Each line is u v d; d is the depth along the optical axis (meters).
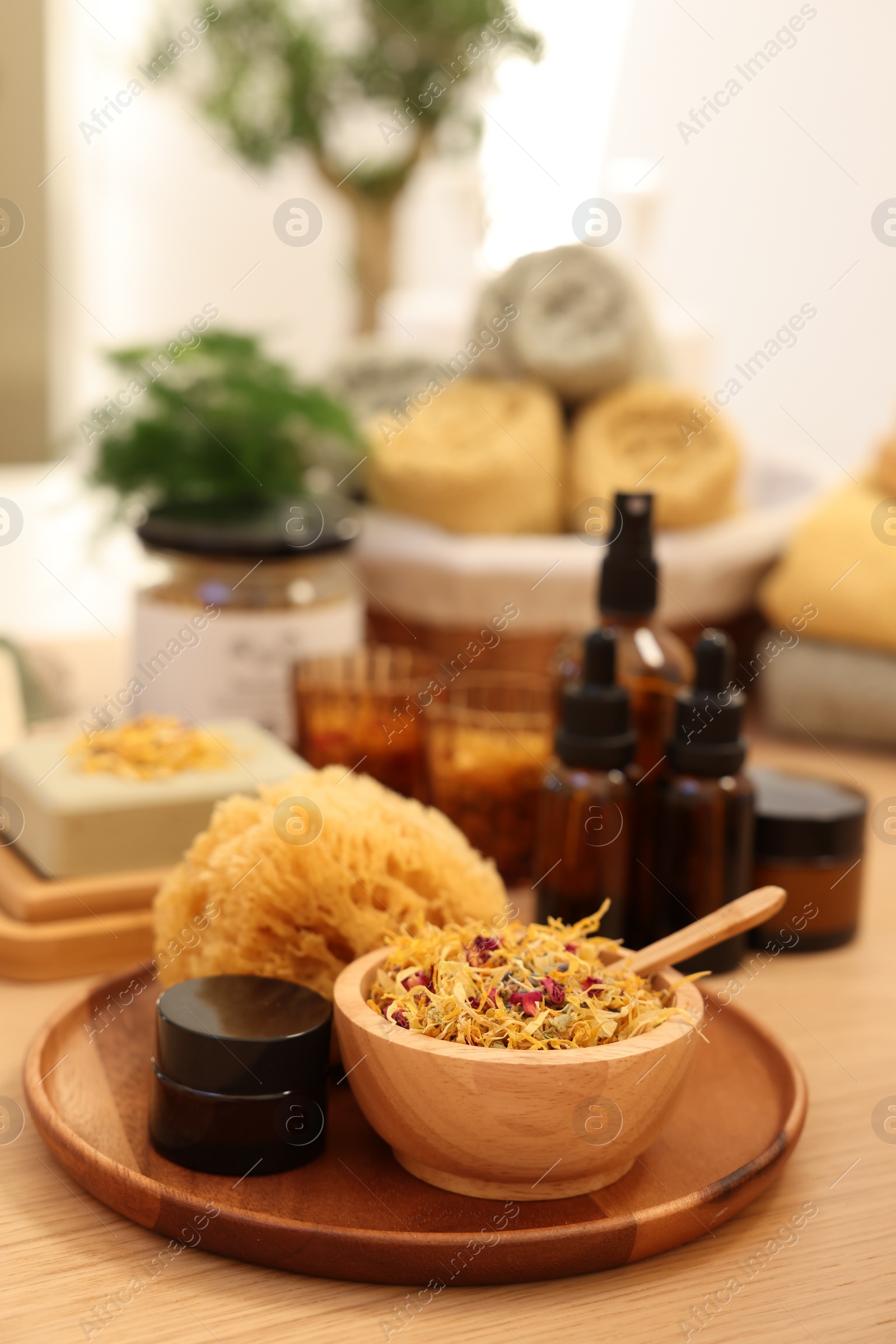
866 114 1.30
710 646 0.80
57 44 2.39
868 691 1.03
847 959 0.84
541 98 1.72
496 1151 0.66
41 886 0.82
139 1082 0.73
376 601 1.06
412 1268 0.66
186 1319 0.65
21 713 0.99
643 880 0.82
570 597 1.02
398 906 0.73
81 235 2.56
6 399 2.51
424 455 1.07
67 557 1.79
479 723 0.85
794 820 0.83
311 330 2.48
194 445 1.01
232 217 2.56
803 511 1.13
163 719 0.87
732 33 1.44
